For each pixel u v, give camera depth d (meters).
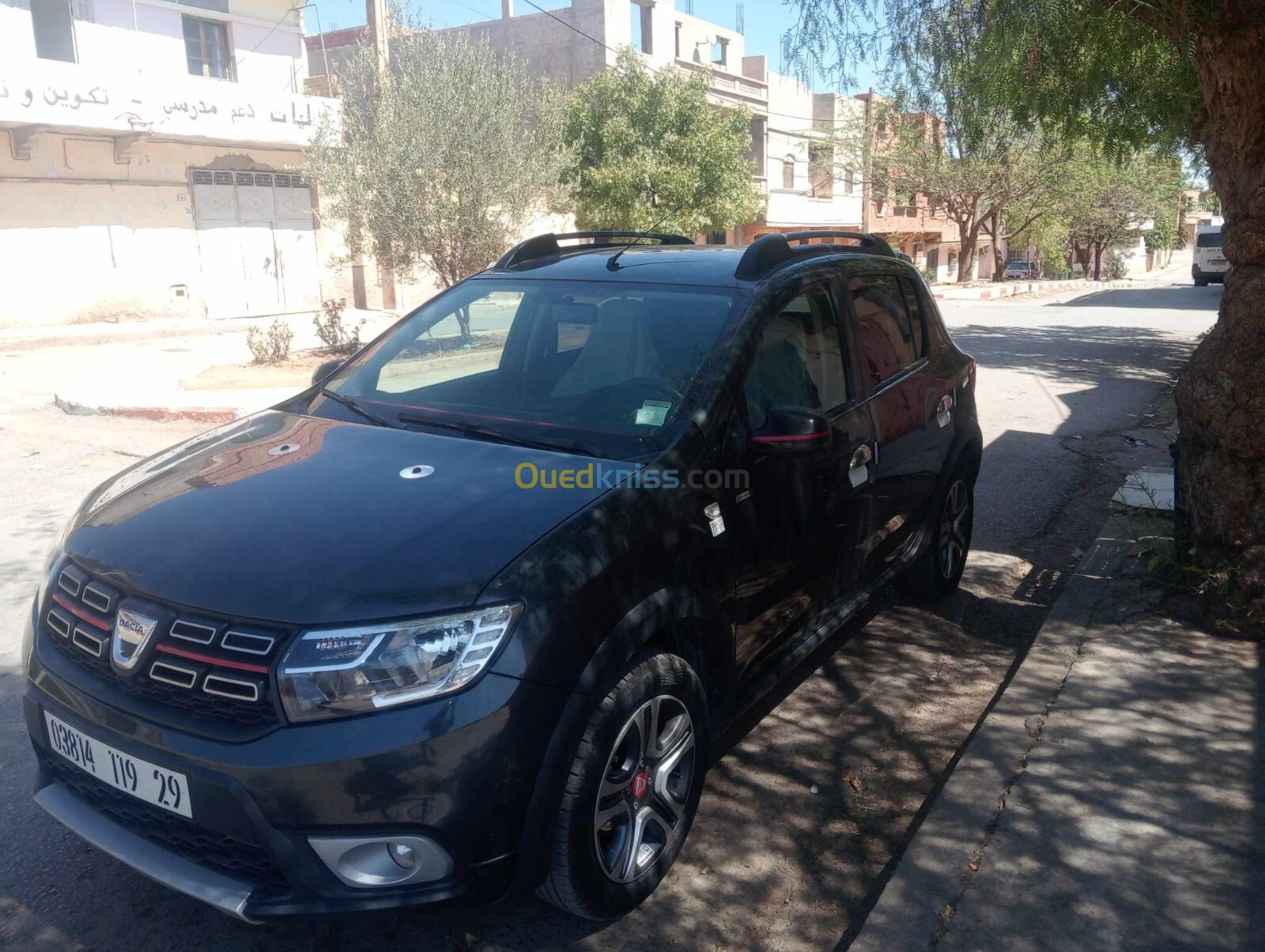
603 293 3.85
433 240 14.77
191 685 2.44
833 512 3.81
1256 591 4.26
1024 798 3.25
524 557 2.58
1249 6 4.05
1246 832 3.06
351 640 2.37
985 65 5.01
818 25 5.06
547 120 16.31
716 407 3.27
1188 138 8.91
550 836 2.55
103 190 19.02
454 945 2.85
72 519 3.27
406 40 15.23
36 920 2.92
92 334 17.55
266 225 22.02
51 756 2.75
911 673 4.58
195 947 2.83
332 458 3.18
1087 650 4.24
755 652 3.49
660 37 30.42
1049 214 37.03
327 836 2.33
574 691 2.55
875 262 4.79
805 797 3.60
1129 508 5.93
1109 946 2.62
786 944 2.86
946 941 2.65
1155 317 22.84
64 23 18.42
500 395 3.64
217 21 21.05
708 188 21.12
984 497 7.40
